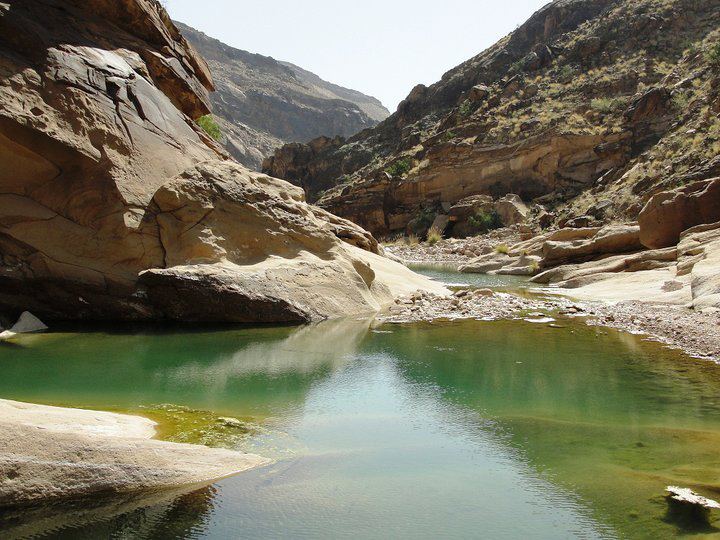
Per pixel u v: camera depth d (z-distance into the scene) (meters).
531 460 4.42
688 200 18.20
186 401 5.96
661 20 51.22
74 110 10.68
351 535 3.29
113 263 10.57
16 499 3.43
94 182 10.62
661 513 3.50
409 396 6.30
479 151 45.75
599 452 4.60
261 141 175.00
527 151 43.19
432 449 4.68
